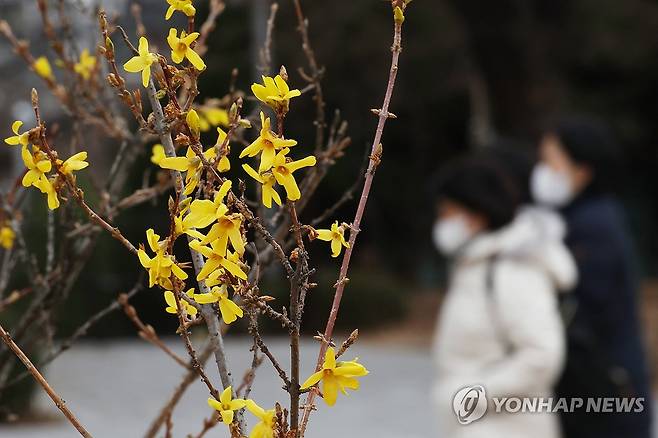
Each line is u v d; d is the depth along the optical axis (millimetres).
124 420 10133
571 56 21797
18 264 9367
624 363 4613
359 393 11961
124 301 2436
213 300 1573
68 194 1677
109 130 2859
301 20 2514
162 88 1617
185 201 1548
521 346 4059
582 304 4621
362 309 20656
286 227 2318
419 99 22922
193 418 9562
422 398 11727
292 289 1565
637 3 21422
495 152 5676
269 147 1524
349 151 21172
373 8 21062
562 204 5152
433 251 25922
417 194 25109
